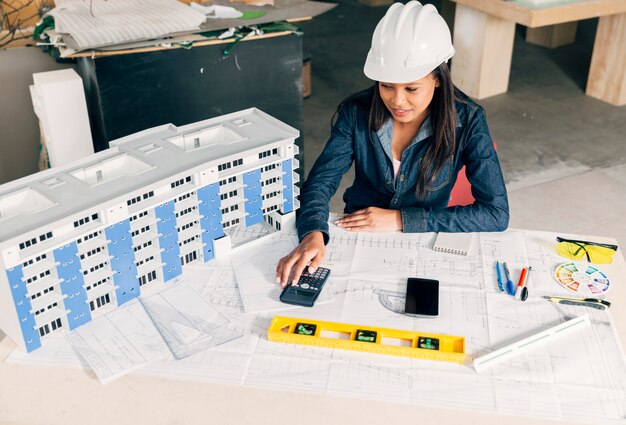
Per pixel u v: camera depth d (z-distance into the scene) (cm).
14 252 132
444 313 150
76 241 141
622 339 143
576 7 386
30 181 154
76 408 128
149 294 158
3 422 125
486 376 133
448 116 178
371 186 204
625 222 320
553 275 163
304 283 158
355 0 676
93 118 277
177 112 274
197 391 131
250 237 179
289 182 176
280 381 133
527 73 499
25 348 141
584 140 401
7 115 295
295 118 304
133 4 279
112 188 149
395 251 172
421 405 126
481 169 184
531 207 331
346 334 145
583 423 122
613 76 443
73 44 241
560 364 136
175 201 158
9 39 296
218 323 148
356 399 128
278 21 278
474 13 441
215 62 272
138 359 138
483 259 169
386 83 171
